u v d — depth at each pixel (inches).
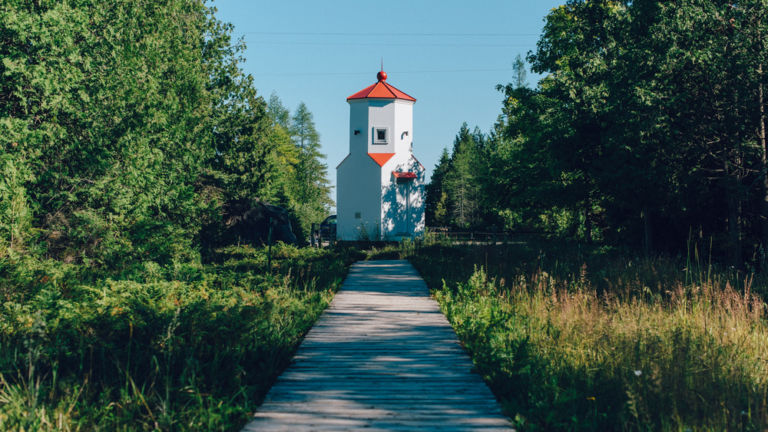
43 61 636.1
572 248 916.6
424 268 771.4
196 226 922.1
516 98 1042.1
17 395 219.3
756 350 308.0
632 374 252.8
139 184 720.3
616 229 977.5
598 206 1075.9
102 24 738.2
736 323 350.3
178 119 869.2
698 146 652.1
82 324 289.0
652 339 290.7
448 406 223.5
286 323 363.9
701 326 341.1
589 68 788.0
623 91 685.9
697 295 416.2
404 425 202.4
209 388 240.5
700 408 220.7
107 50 732.0
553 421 204.8
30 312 318.0
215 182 1061.8
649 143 660.1
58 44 644.1
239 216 1164.5
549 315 380.2
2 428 196.7
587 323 334.3
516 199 1143.0
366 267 836.0
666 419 206.7
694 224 778.2
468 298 460.4
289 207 1839.3
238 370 252.8
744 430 208.5
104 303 328.8
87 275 561.3
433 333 362.6
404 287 598.9
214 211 953.5
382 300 506.6
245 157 1093.1
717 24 631.2
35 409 206.7
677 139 653.9
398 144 1546.5
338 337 350.6
